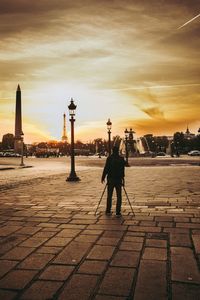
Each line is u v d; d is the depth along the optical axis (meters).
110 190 8.92
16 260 5.21
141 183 16.92
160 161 52.03
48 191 14.09
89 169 31.89
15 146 114.19
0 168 33.03
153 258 5.29
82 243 6.14
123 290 4.13
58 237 6.56
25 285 4.28
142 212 9.08
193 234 6.73
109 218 8.34
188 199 11.25
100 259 5.25
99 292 4.08
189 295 4.00
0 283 4.34
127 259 5.25
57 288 4.19
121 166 8.88
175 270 4.79
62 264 5.03
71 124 19.53
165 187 14.97
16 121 101.88
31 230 7.14
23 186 16.33
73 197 12.16
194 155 96.19
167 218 8.26
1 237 6.59
